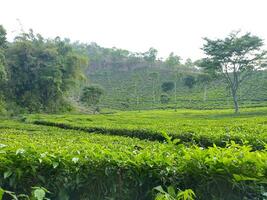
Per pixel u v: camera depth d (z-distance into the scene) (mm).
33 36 61375
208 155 4371
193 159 4340
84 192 4465
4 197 4336
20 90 56250
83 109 69062
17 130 22516
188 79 80938
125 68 111438
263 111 52094
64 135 17953
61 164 4445
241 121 23656
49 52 58094
